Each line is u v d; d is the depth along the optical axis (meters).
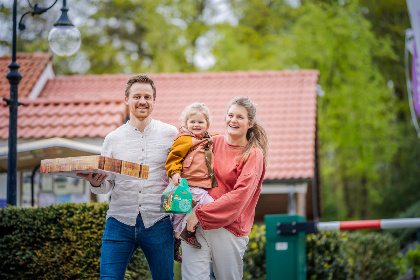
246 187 4.87
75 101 11.82
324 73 22.73
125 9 27.59
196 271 5.00
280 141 14.54
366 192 27.89
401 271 13.47
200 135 5.16
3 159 9.53
